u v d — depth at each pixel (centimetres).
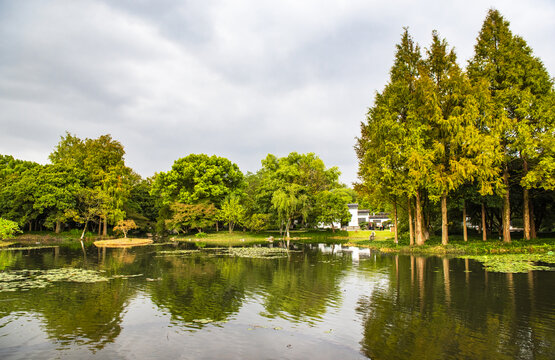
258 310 1141
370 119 3406
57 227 5291
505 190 2598
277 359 750
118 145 5862
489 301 1189
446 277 1642
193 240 4972
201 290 1450
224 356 772
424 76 2817
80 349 822
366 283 1555
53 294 1379
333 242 4497
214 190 5788
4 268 2097
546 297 1231
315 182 6456
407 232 4147
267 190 5606
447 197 3142
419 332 903
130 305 1214
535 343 815
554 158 2544
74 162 5825
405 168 2841
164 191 6159
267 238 4938
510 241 2758
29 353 796
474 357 739
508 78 2788
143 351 802
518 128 2534
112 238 5300
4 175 5941
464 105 2661
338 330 935
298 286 1512
